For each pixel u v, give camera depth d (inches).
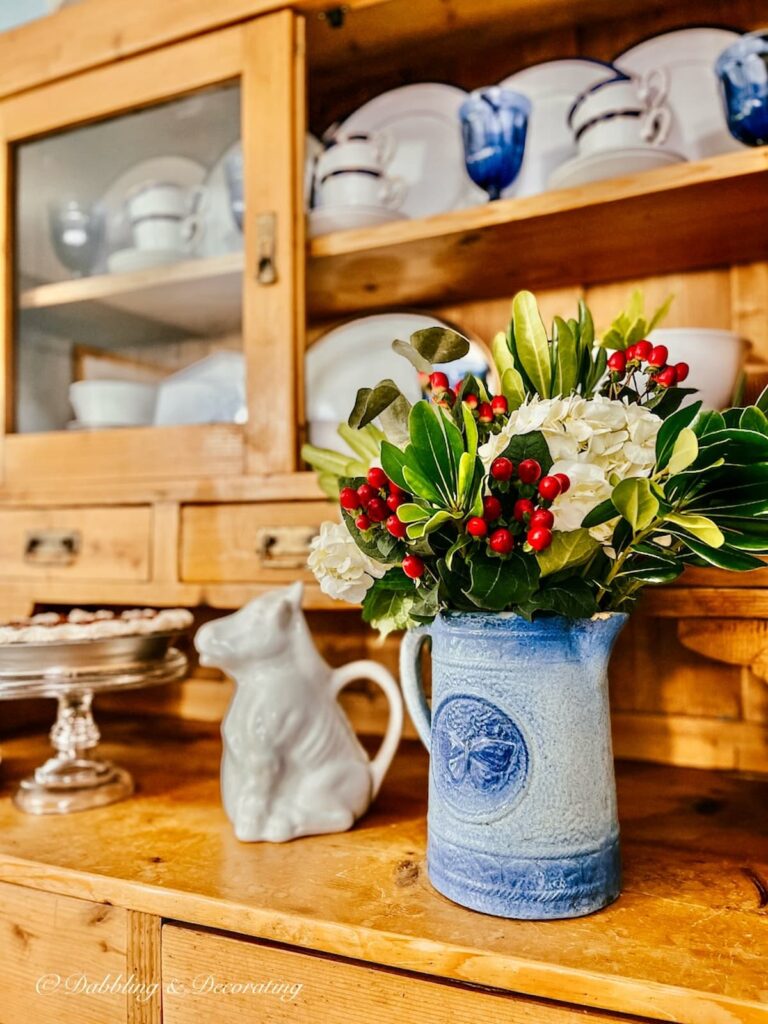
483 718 20.1
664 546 20.1
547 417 18.4
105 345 39.4
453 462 18.9
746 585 25.6
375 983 19.0
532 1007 17.4
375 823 27.2
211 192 37.0
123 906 22.2
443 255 34.4
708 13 35.5
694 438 16.7
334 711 27.6
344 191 34.8
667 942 18.3
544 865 19.5
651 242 33.1
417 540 19.2
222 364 36.1
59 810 28.7
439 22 36.3
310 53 38.4
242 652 26.3
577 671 20.2
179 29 35.7
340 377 37.6
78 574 36.2
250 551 32.8
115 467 36.8
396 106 38.4
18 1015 23.7
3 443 39.9
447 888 20.7
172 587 34.1
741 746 34.2
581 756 20.1
